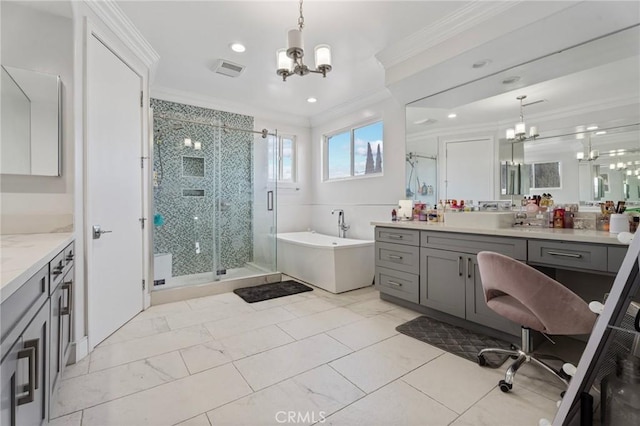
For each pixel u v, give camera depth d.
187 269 3.77
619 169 1.97
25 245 1.30
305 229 4.95
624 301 0.87
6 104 1.71
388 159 3.65
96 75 2.01
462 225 2.40
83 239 1.89
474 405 1.43
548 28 1.84
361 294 3.24
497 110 2.56
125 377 1.64
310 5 2.06
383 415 1.36
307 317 2.56
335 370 1.73
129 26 2.25
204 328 2.32
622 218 1.74
